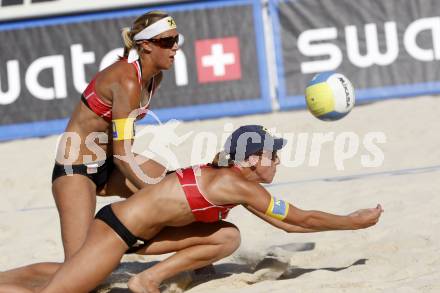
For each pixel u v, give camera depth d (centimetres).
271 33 3080
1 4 3052
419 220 1541
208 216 1175
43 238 1711
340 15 3086
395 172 2066
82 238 1261
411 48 3091
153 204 1153
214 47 3056
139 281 1196
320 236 1524
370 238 1463
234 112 3048
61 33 3052
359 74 3086
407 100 3052
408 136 2531
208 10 3064
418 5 3094
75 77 3052
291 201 1859
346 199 1812
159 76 1347
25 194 2253
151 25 1248
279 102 3067
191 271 1330
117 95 1265
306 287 1154
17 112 3055
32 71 3052
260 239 1561
